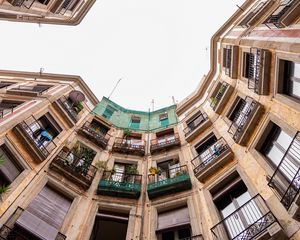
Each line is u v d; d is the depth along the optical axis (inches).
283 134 440.5
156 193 558.9
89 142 702.5
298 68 441.7
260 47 536.4
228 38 756.6
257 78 522.6
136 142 803.4
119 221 518.0
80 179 554.3
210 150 610.9
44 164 546.9
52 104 684.1
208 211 473.1
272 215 351.3
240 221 408.5
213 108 741.9
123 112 1003.3
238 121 604.1
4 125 503.2
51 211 477.1
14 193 449.7
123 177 631.2
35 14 639.1
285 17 505.0
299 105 407.8
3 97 685.3
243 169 481.7
